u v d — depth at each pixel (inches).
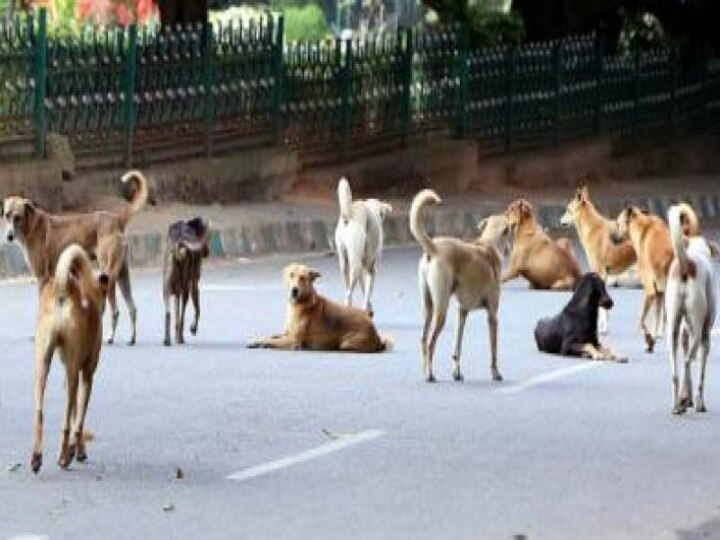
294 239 1132.5
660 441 609.3
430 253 702.5
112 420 624.4
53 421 617.9
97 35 1119.6
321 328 771.4
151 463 562.3
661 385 714.8
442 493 531.2
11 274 956.0
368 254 863.7
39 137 1071.0
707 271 657.6
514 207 994.7
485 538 482.3
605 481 550.6
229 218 1115.3
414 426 624.4
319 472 554.6
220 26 1209.4
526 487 540.7
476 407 660.7
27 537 476.7
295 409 649.0
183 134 1175.0
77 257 542.3
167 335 779.4
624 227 820.0
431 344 709.9
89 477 542.0
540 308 922.1
